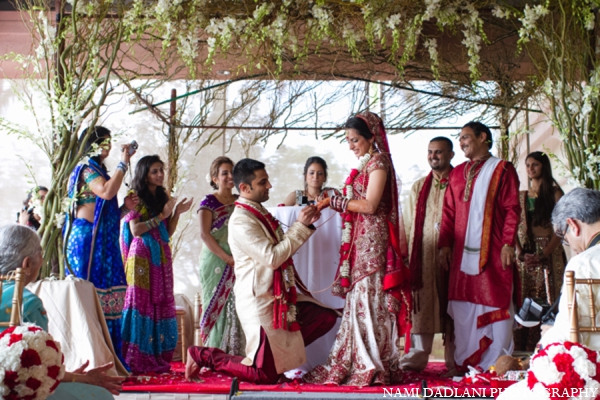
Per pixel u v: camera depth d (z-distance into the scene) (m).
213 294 4.87
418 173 7.93
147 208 4.93
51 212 3.97
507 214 4.40
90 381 2.62
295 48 4.67
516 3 4.70
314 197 5.34
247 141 7.86
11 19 4.90
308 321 4.04
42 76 4.19
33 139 4.05
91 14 4.17
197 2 4.38
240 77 5.68
